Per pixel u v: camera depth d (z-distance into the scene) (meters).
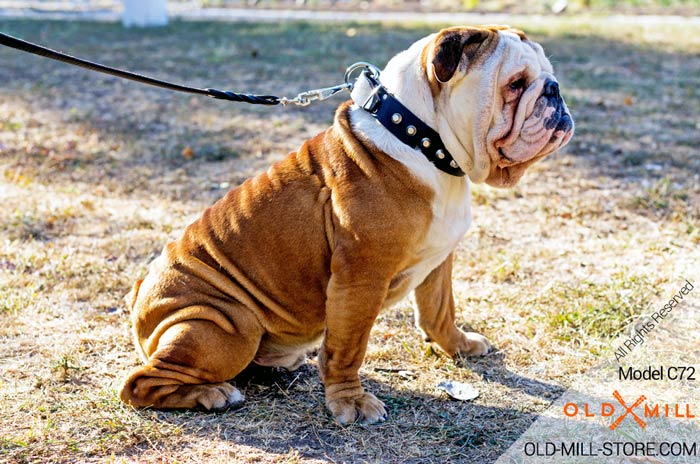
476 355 4.20
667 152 7.61
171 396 3.64
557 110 3.31
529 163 3.47
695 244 5.55
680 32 14.40
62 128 8.52
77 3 21.55
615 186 6.81
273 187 3.69
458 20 16.45
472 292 4.91
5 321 4.51
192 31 14.84
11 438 3.42
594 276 5.08
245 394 3.86
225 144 7.97
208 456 3.34
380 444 3.43
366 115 3.52
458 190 3.54
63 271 5.17
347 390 3.62
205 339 3.61
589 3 18.94
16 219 6.02
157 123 8.70
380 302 3.51
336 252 3.48
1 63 11.75
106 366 4.10
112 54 12.35
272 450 3.39
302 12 18.84
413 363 4.14
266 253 3.67
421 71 3.42
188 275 3.77
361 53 12.09
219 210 3.84
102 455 3.35
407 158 3.41
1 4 20.78
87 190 6.79
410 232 3.43
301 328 3.79
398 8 19.41
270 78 10.64
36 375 3.96
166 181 7.02
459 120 3.37
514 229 5.93
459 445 3.42
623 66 11.53
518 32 3.41
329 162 3.57
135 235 5.80
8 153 7.65
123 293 4.96
